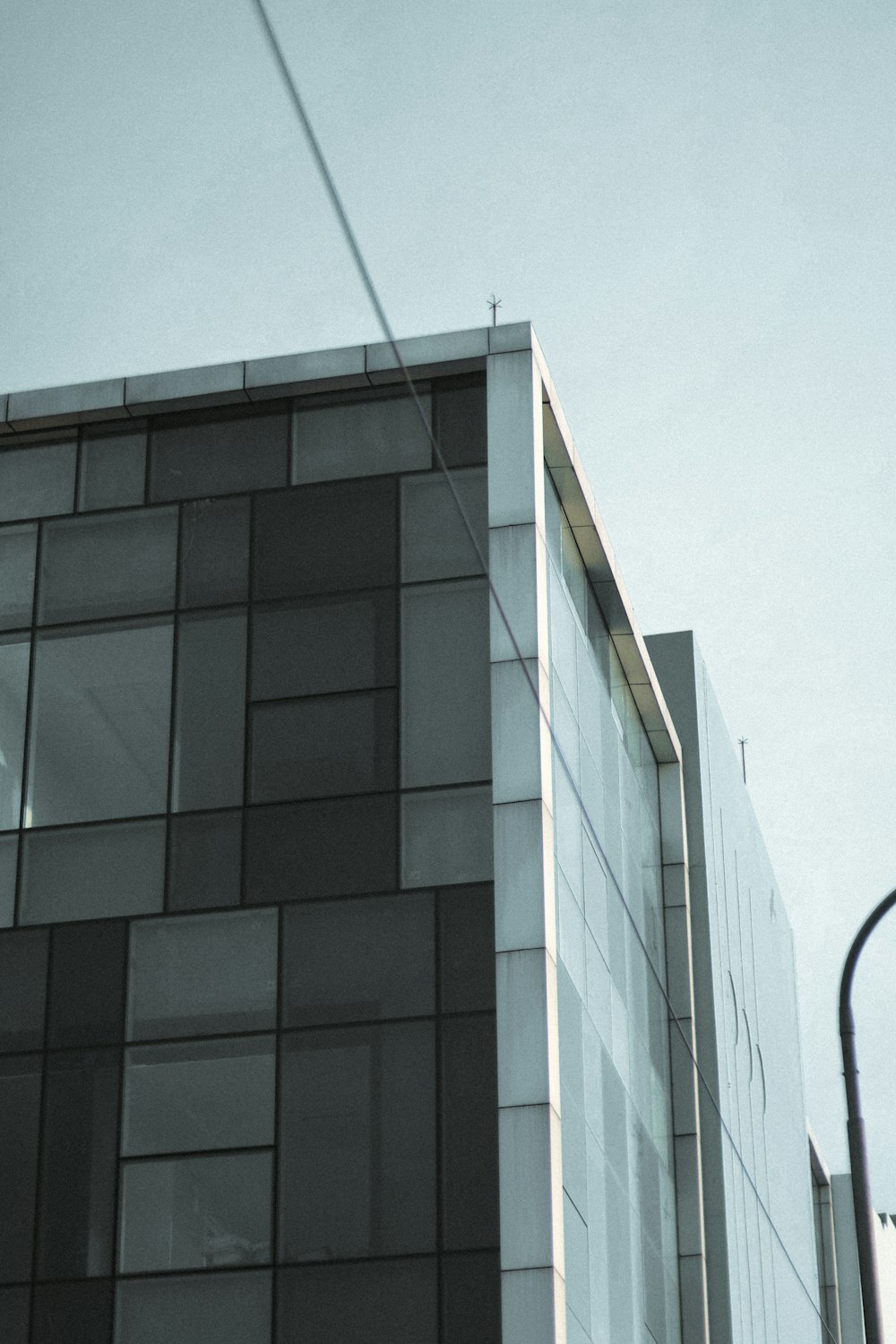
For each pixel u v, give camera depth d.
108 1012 26.70
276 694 28.30
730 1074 40.00
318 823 27.34
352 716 28.00
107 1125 25.97
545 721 27.98
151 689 28.62
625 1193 31.11
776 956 51.44
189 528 29.70
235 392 30.36
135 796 27.92
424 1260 24.59
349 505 29.50
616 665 36.59
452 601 28.61
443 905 26.56
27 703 28.81
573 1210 26.75
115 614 29.25
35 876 27.66
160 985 26.75
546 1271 24.28
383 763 27.61
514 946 26.09
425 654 28.27
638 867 36.59
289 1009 26.30
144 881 27.41
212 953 26.80
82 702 28.72
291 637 28.66
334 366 30.39
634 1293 30.75
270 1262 24.88
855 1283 61.72
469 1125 25.22
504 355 30.19
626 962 34.00
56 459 30.59
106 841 27.70
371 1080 25.70
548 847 27.22
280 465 29.95
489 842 26.86
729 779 45.91
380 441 29.91
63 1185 25.72
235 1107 25.83
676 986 38.53
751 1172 41.47
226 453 30.17
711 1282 36.34
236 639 28.77
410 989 26.14
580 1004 29.12
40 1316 25.02
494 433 29.69
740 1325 37.28
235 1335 24.56
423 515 29.28
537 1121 25.09
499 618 28.33
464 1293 24.34
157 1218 25.36
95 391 30.61
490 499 29.23
